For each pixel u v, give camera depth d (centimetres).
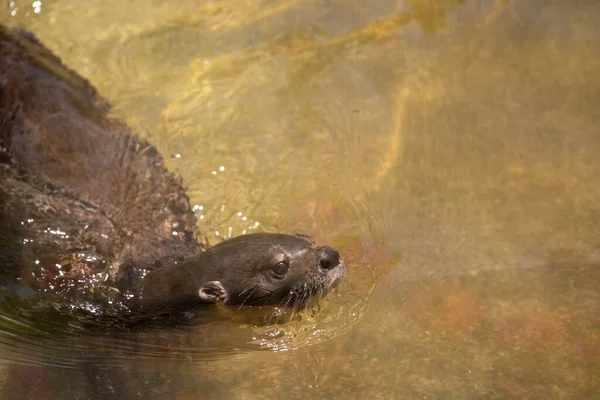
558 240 2158
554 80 2658
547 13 2877
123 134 2539
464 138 2512
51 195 2302
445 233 2225
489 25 2872
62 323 2038
